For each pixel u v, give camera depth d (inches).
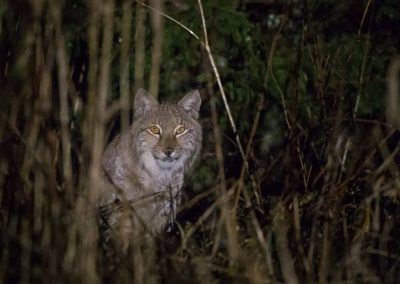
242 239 326.3
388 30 547.8
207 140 520.4
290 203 339.6
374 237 331.3
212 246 332.5
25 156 291.7
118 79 501.7
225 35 535.5
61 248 288.8
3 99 296.5
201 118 527.8
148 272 294.5
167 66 524.7
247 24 533.6
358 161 354.9
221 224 320.2
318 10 550.3
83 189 303.9
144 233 324.2
